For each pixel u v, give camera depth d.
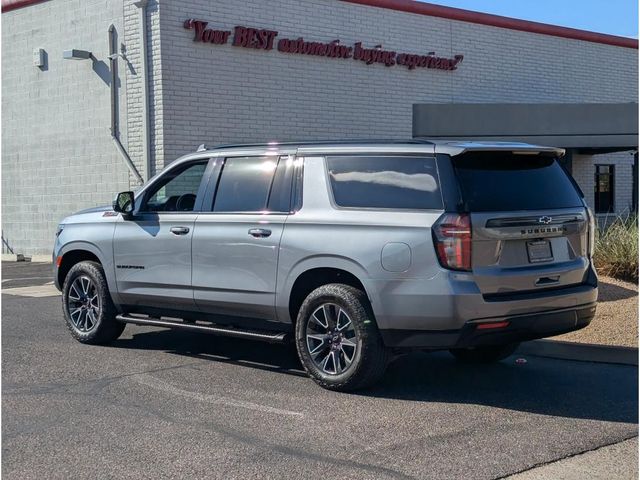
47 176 19.00
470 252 6.46
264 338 7.57
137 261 8.57
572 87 23.64
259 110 17.12
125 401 6.82
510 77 21.92
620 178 25.03
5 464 5.29
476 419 6.32
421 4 19.73
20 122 19.53
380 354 6.89
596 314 9.95
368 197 7.01
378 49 18.95
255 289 7.56
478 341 6.55
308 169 7.44
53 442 5.73
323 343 7.15
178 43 16.00
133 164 16.72
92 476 5.07
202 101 16.34
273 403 6.75
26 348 9.02
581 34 23.61
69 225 9.42
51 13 18.52
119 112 16.95
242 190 7.88
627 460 5.42
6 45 19.64
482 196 6.68
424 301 6.50
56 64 18.50
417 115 18.75
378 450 5.56
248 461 5.34
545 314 6.79
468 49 20.89
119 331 9.15
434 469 5.20
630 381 7.59
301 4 17.69
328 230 7.08
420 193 6.75
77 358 8.52
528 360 8.59
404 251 6.60
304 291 7.46
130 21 16.55
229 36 16.59
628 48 25.25
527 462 5.34
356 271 6.84
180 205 8.41
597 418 6.37
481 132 18.39
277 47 17.27
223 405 6.69
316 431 5.98
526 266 6.77
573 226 7.16
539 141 18.33
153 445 5.66
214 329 7.98
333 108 18.30
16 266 18.33
